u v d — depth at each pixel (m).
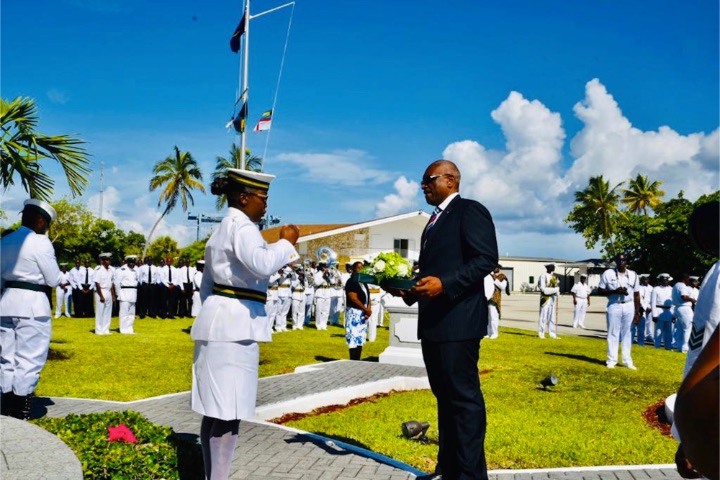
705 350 1.29
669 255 38.66
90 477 3.77
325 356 13.88
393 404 8.45
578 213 64.56
